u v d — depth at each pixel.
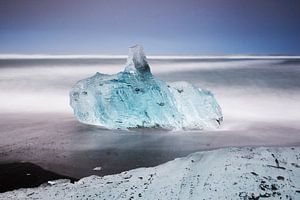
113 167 31.55
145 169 28.38
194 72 118.06
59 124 48.62
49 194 24.31
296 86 91.56
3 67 137.25
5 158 33.78
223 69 129.88
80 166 31.75
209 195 22.52
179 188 24.03
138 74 48.41
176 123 45.22
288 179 23.34
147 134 42.81
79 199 23.41
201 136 42.09
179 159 29.33
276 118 54.97
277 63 166.12
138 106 45.47
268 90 86.00
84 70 125.81
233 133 44.03
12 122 50.75
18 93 81.25
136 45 50.84
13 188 26.69
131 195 23.77
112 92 45.75
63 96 77.31
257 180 23.33
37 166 31.62
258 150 28.16
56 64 154.50
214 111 47.41
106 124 46.00
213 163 26.70
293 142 39.94
